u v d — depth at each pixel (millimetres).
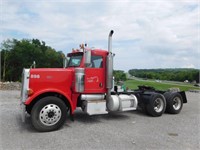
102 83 6965
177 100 8781
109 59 6922
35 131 5691
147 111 8039
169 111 8633
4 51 49812
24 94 5855
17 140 4980
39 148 4500
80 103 6961
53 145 4684
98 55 6891
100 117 7617
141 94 8242
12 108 8836
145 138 5223
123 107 7164
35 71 5969
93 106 6605
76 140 5016
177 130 6012
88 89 6676
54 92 6074
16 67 51219
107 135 5418
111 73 6988
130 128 6133
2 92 15352
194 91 26188
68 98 6234
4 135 5336
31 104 6109
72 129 5953
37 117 5605
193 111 9367
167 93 8812
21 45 51812
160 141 5027
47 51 56219
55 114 5777
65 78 6348
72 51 7172
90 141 4953
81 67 6559
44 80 6043
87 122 6797
